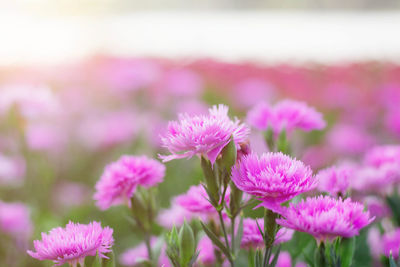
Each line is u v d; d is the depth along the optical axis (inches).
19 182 45.1
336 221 20.1
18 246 33.3
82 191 50.1
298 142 53.1
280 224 20.8
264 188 20.6
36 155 48.7
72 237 21.1
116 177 24.5
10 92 43.0
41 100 43.3
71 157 58.1
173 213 27.5
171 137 21.6
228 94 88.7
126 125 57.2
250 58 132.2
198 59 110.7
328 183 23.3
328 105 79.5
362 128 70.0
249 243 23.1
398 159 27.6
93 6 152.7
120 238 35.9
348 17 365.1
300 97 85.1
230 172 21.5
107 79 79.8
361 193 27.6
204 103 78.9
